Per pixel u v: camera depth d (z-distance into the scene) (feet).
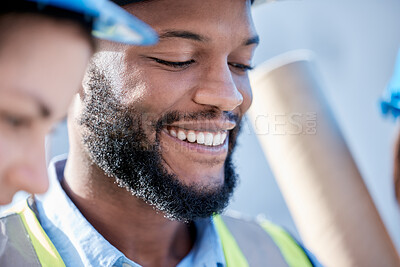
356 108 9.93
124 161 3.64
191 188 3.71
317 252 6.21
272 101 6.44
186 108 3.65
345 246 6.00
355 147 9.94
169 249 4.18
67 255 3.67
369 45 9.83
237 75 4.01
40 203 3.96
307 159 6.26
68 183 4.00
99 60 3.64
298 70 6.57
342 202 6.11
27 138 1.84
